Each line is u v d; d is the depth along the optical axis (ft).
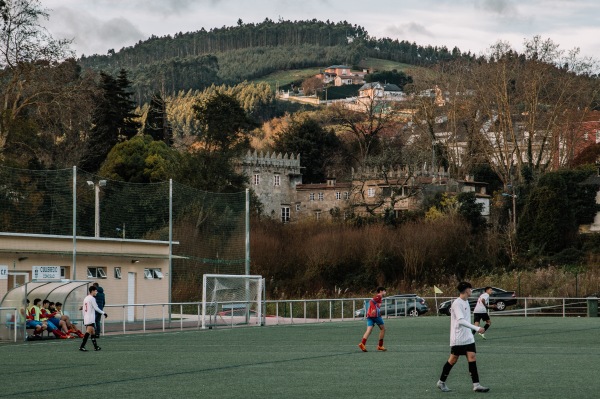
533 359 97.96
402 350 113.50
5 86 317.42
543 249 357.00
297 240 345.31
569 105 448.65
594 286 292.81
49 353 109.19
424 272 339.57
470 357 66.85
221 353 108.88
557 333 153.58
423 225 357.61
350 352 110.32
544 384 72.28
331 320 206.18
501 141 497.05
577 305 253.85
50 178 250.98
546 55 451.53
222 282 181.78
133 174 371.76
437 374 81.51
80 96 320.50
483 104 471.62
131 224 277.23
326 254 333.21
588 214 404.36
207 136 458.91
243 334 153.38
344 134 631.56
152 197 281.33
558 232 360.28
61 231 253.24
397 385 72.28
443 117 537.65
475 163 495.82
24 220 239.09
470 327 66.80
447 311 257.34
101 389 70.49
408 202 426.51
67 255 185.57
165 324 171.22
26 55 299.79
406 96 554.46
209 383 74.38
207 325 173.78
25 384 74.28
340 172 547.08
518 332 156.87
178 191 282.15
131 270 203.51
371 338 140.67
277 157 499.51
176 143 472.85
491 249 360.48
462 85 510.17
